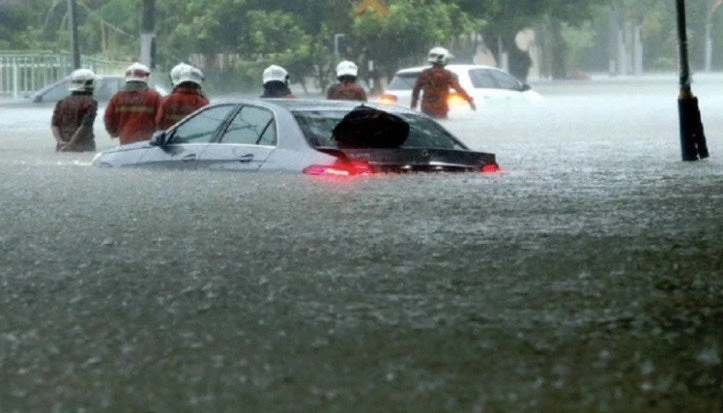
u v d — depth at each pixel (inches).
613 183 1215.6
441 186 1127.6
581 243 788.0
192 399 416.5
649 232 841.5
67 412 401.4
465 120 2731.3
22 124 2741.1
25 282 657.6
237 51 4960.6
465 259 724.7
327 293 618.2
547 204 1014.4
